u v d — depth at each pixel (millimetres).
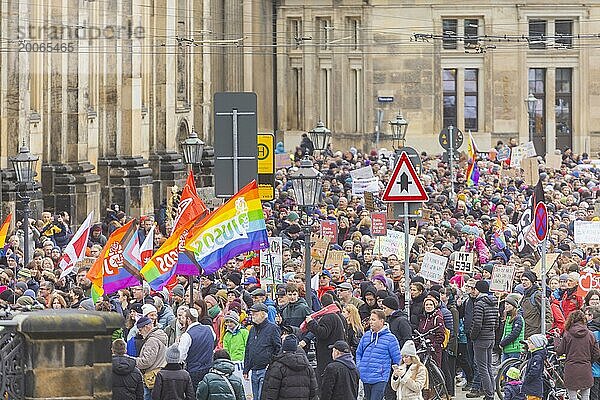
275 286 84875
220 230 75938
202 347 70000
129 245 78000
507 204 141500
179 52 172500
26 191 98250
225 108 76938
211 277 88438
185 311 72500
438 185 165125
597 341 74062
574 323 73250
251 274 89000
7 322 50031
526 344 76188
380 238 100438
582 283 84562
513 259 100938
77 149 135875
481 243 108562
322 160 177125
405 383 69625
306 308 77125
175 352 64625
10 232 109562
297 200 84438
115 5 145000
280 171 161250
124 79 149000
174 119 167125
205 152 179500
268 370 65000
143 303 76250
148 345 68875
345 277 89688
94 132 141000
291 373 64625
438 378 77312
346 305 77562
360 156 189250
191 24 174500
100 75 146625
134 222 79125
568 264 91562
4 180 118875
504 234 122438
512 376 75625
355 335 76000
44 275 83062
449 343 81250
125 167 148125
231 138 77062
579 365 73000
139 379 63312
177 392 64375
